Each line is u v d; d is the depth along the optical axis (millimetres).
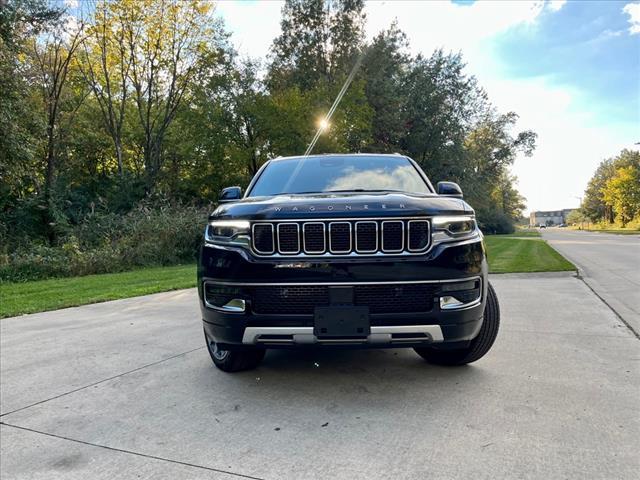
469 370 3486
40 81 22203
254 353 3523
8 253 15000
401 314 2699
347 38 33375
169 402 3029
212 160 28938
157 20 25766
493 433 2436
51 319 6246
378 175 4078
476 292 2855
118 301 7773
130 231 17344
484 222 60156
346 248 2732
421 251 2740
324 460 2221
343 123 26766
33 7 19828
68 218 19703
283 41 34000
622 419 2561
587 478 1991
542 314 5504
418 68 37031
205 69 27719
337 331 2715
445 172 37719
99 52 25438
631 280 8617
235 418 2748
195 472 2156
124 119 30109
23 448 2455
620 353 3828
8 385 3465
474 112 39438
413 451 2273
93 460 2305
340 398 3012
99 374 3670
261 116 27812
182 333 5059
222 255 2877
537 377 3281
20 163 16766
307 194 3480
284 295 2766
